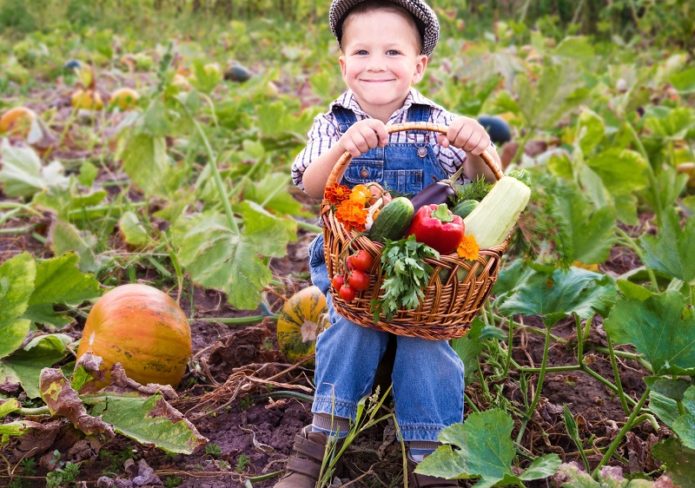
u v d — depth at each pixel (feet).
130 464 9.16
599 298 9.79
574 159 17.13
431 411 8.68
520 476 7.68
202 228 13.20
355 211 7.91
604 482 7.88
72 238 14.11
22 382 10.16
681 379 8.88
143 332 10.18
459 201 8.77
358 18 9.15
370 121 8.34
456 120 8.55
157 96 17.13
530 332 12.88
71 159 22.63
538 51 37.73
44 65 39.60
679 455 8.12
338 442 9.18
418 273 7.54
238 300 12.61
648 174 17.79
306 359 11.32
